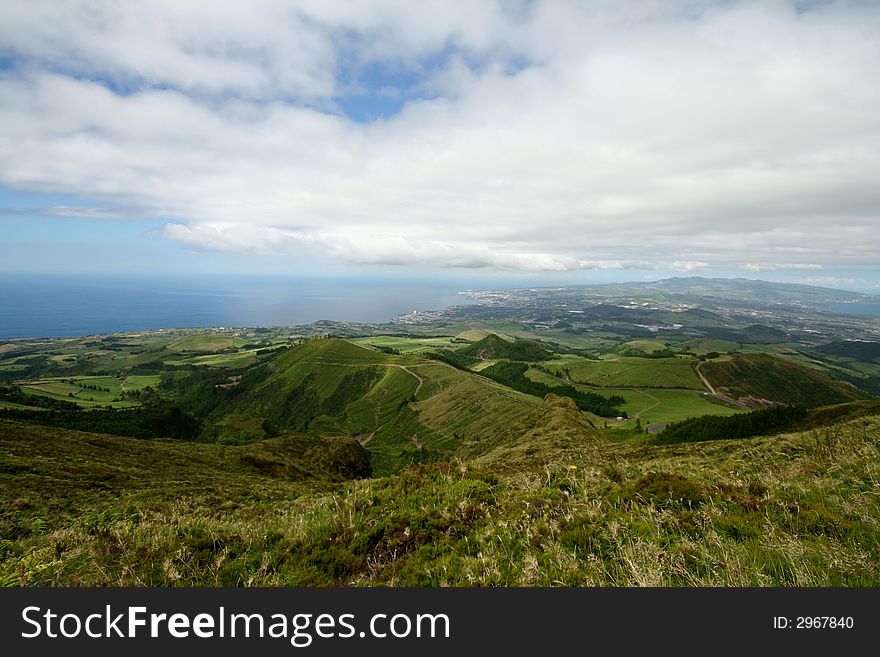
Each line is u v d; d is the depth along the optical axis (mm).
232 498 25719
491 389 152000
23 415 102562
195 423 155500
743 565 6059
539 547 7434
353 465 77188
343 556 8602
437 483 11805
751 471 13273
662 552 6449
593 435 58844
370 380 195875
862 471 10156
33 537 13695
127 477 31578
